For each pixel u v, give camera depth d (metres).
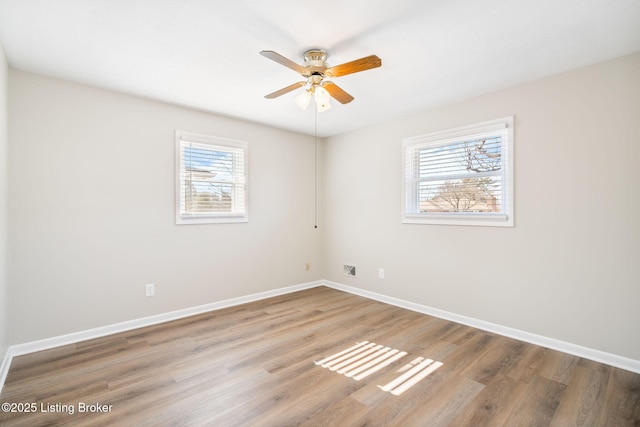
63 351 2.57
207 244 3.61
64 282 2.71
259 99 3.17
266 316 3.43
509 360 2.42
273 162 4.24
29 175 2.55
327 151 4.79
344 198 4.52
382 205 4.00
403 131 3.75
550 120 2.63
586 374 2.22
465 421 1.74
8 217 2.42
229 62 2.39
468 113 3.15
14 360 2.40
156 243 3.23
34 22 1.88
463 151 3.26
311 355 2.51
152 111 3.19
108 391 2.01
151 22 1.89
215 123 3.66
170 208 3.32
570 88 2.53
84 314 2.81
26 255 2.54
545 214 2.67
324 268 4.86
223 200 3.77
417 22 1.89
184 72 2.56
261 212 4.11
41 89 2.60
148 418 1.75
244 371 2.26
